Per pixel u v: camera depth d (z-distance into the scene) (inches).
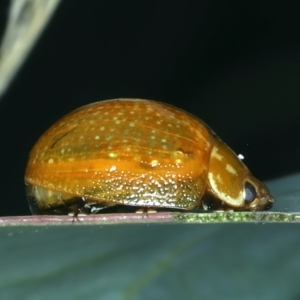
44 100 4.3
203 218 2.6
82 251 2.5
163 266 2.4
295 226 2.5
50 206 2.9
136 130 2.9
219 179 2.9
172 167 2.9
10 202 4.1
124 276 2.4
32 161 2.9
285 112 4.3
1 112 4.2
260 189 3.0
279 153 4.3
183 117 2.9
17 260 2.4
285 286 2.3
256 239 2.4
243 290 2.3
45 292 2.4
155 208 2.9
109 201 2.9
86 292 2.3
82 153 2.9
